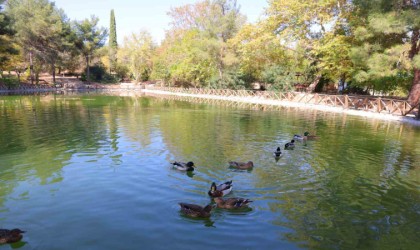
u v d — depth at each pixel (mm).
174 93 62688
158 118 24406
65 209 8227
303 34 37625
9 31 44938
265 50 42281
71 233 7078
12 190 9469
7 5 61375
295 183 10234
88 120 22797
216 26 51188
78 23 77000
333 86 50656
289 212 8195
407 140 17094
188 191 9398
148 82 87938
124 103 37969
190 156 13141
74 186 9773
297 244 6770
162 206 8406
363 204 8812
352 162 12758
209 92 52969
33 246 6570
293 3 36125
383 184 10375
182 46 63344
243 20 53469
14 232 6746
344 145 15711
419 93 27062
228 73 51688
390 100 27266
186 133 18156
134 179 10359
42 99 41344
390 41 27562
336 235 7172
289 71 46375
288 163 12383
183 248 6535
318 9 34969
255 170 11430
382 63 24609
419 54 23484
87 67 81375
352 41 32375
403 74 31594
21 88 57375
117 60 89625
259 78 54844
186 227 7363
